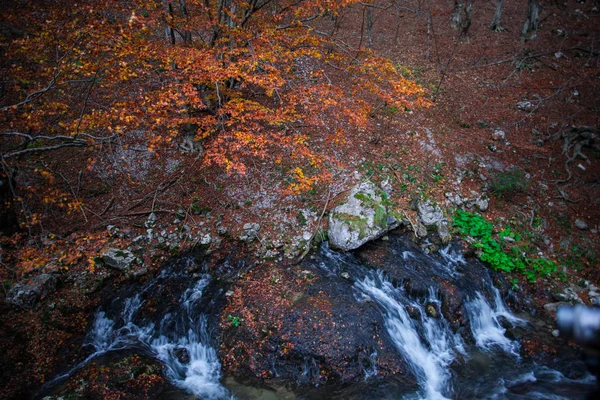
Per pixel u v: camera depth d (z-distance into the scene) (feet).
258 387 22.11
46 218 28.68
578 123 45.06
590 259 32.68
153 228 30.48
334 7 32.65
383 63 31.48
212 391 21.79
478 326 27.53
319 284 27.43
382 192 33.58
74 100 29.76
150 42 27.40
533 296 29.81
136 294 26.53
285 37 31.35
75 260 25.91
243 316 25.26
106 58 25.34
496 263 30.86
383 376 23.16
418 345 25.43
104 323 24.62
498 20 65.98
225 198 33.22
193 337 24.59
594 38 62.90
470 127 44.14
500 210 35.40
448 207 34.50
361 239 29.99
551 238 33.81
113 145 34.09
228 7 33.22
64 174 31.86
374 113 42.86
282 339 23.68
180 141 36.06
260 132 34.88
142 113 25.89
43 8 25.25
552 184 38.34
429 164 37.78
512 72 54.34
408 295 27.99
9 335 22.39
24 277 24.48
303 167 35.65
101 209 30.68
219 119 30.27
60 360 22.08
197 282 27.81
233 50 27.66
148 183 33.37
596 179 39.27
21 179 28.81
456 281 29.07
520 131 44.21
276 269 28.63
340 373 22.72
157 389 21.57
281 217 32.30
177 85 25.84
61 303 24.80
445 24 68.69
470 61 57.62
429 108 45.80
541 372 24.34
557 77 54.03
